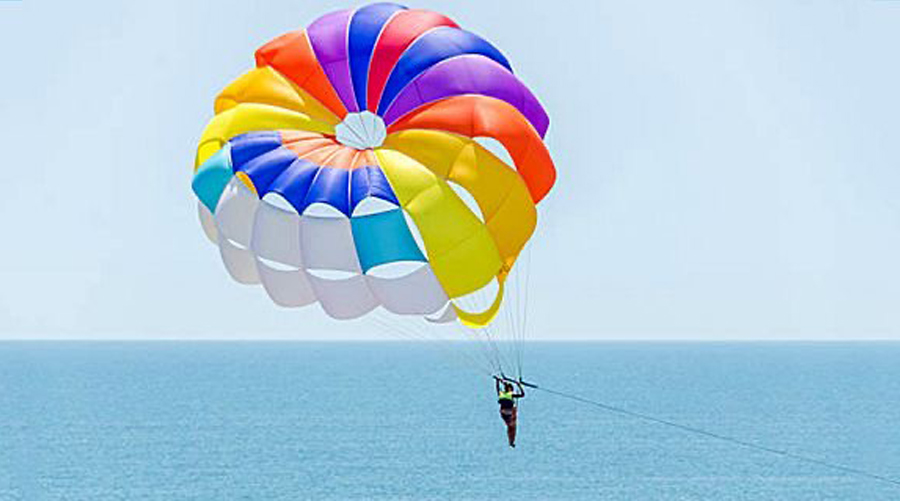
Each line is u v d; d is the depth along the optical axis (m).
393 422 110.25
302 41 23.81
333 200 22.53
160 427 106.00
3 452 87.31
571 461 81.56
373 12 23.94
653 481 72.62
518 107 23.53
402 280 23.39
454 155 22.83
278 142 23.03
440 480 72.25
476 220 23.05
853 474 77.75
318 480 72.38
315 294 23.75
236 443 92.44
